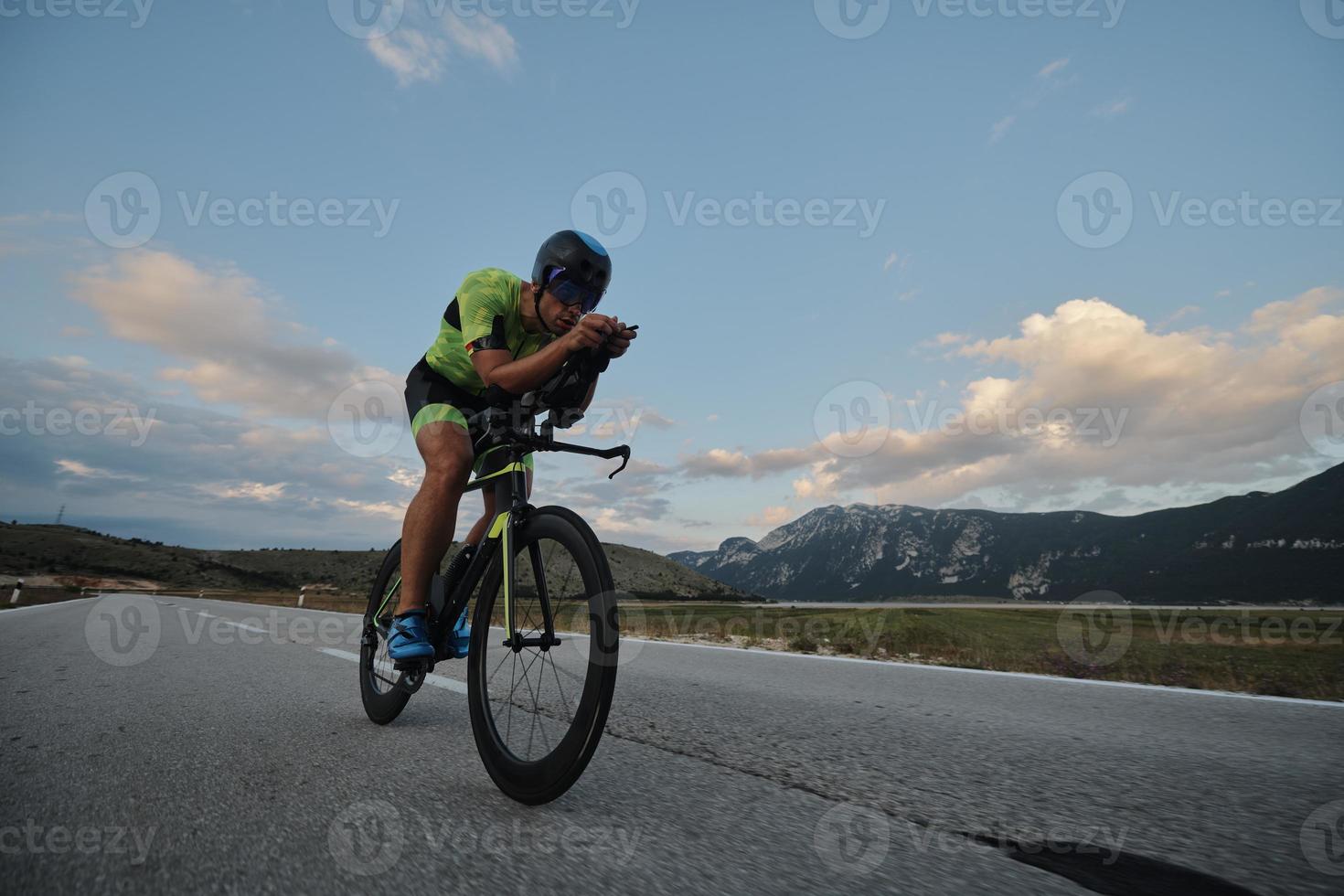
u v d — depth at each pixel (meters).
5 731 2.28
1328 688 3.80
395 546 2.58
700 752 2.06
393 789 1.63
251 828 1.34
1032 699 3.08
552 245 2.04
